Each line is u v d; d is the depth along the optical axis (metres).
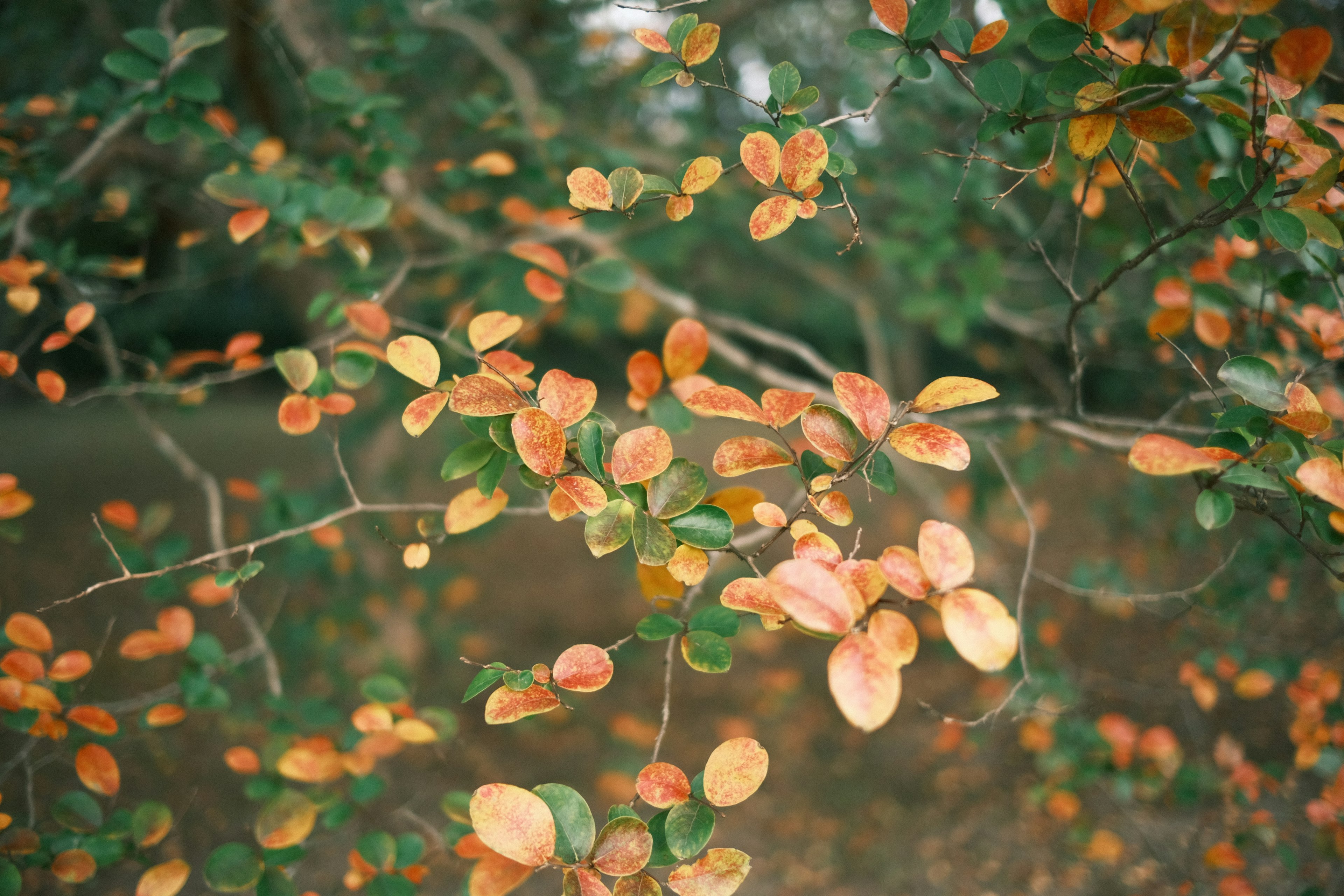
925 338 4.23
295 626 2.08
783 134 0.82
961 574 0.70
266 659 1.15
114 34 1.72
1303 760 1.09
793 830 2.57
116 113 1.14
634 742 2.64
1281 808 1.50
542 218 1.43
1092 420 1.04
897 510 3.71
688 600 0.85
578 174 0.81
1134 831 2.06
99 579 3.44
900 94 1.64
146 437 6.88
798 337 6.05
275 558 2.03
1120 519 2.30
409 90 1.88
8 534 1.01
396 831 2.30
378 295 1.07
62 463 6.09
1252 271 1.02
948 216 1.75
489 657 3.21
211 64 1.93
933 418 1.20
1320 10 1.05
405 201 1.55
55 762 2.11
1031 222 1.69
